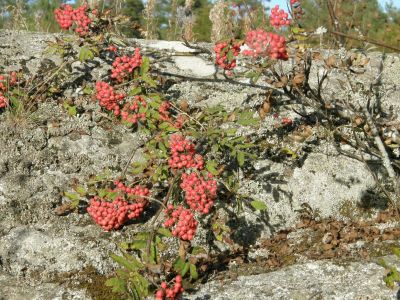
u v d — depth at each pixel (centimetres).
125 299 68
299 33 75
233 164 85
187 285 68
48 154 83
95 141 86
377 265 72
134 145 86
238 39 84
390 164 80
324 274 71
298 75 83
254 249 79
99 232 76
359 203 87
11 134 83
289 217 84
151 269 61
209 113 84
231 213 81
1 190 78
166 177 79
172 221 70
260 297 67
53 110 88
